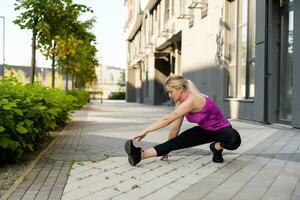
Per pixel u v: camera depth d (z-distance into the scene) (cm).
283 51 1234
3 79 742
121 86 9106
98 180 488
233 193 433
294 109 1107
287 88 1205
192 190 443
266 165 584
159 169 550
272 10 1253
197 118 568
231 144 575
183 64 2408
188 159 624
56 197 414
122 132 1061
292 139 876
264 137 913
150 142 849
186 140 581
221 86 1683
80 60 2594
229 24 1650
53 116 778
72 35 1418
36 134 680
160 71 3688
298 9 1087
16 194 425
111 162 602
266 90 1277
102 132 1058
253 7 1423
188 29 2278
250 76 1446
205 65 1922
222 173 528
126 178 498
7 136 552
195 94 566
